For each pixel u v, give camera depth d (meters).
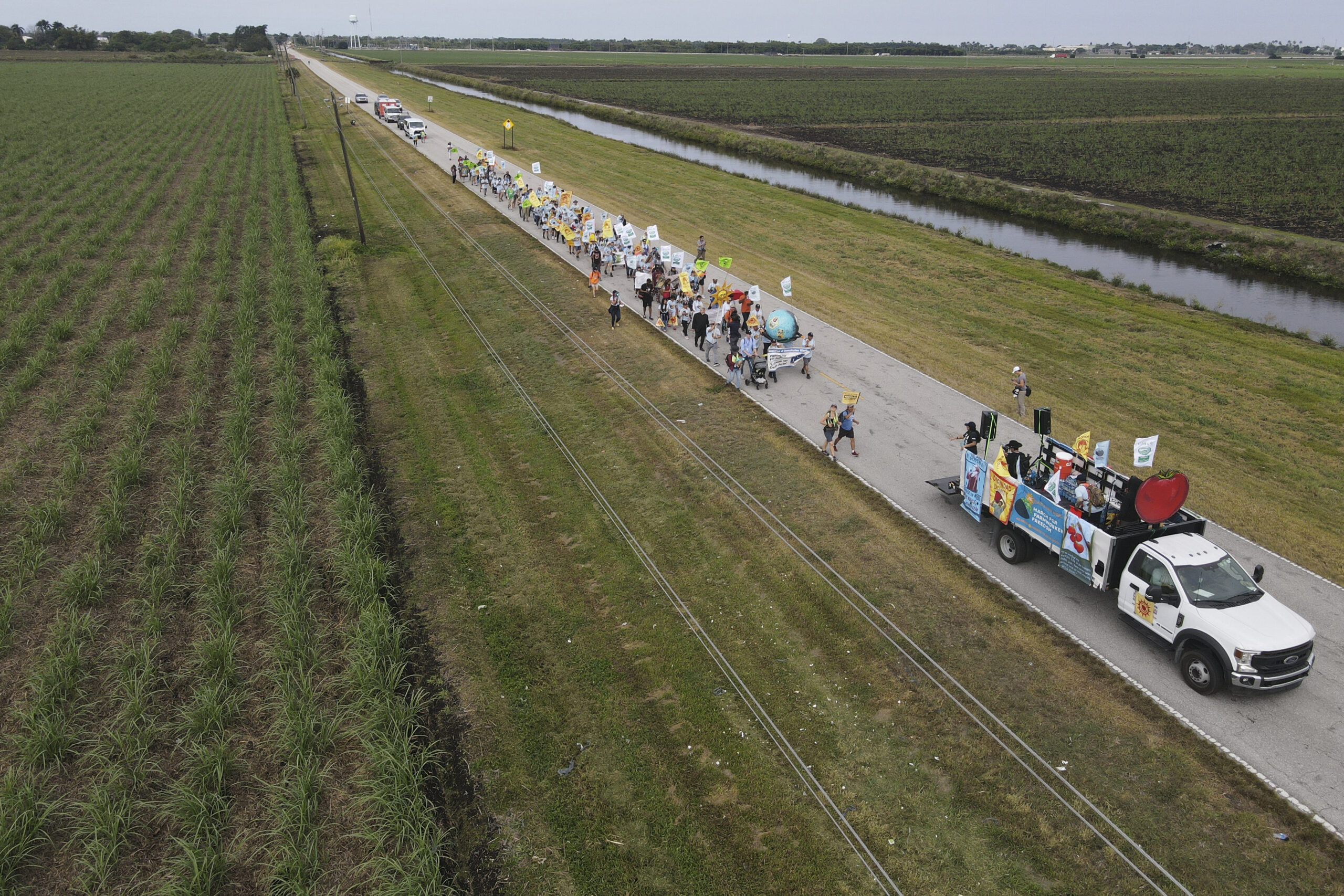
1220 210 54.28
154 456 22.64
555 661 15.57
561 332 32.66
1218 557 14.90
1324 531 19.02
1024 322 33.00
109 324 32.62
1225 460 22.20
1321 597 16.75
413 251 44.31
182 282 37.19
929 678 14.91
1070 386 27.03
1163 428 24.09
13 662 15.14
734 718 14.17
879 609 16.77
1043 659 15.34
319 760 13.12
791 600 17.11
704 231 47.66
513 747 13.68
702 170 66.44
